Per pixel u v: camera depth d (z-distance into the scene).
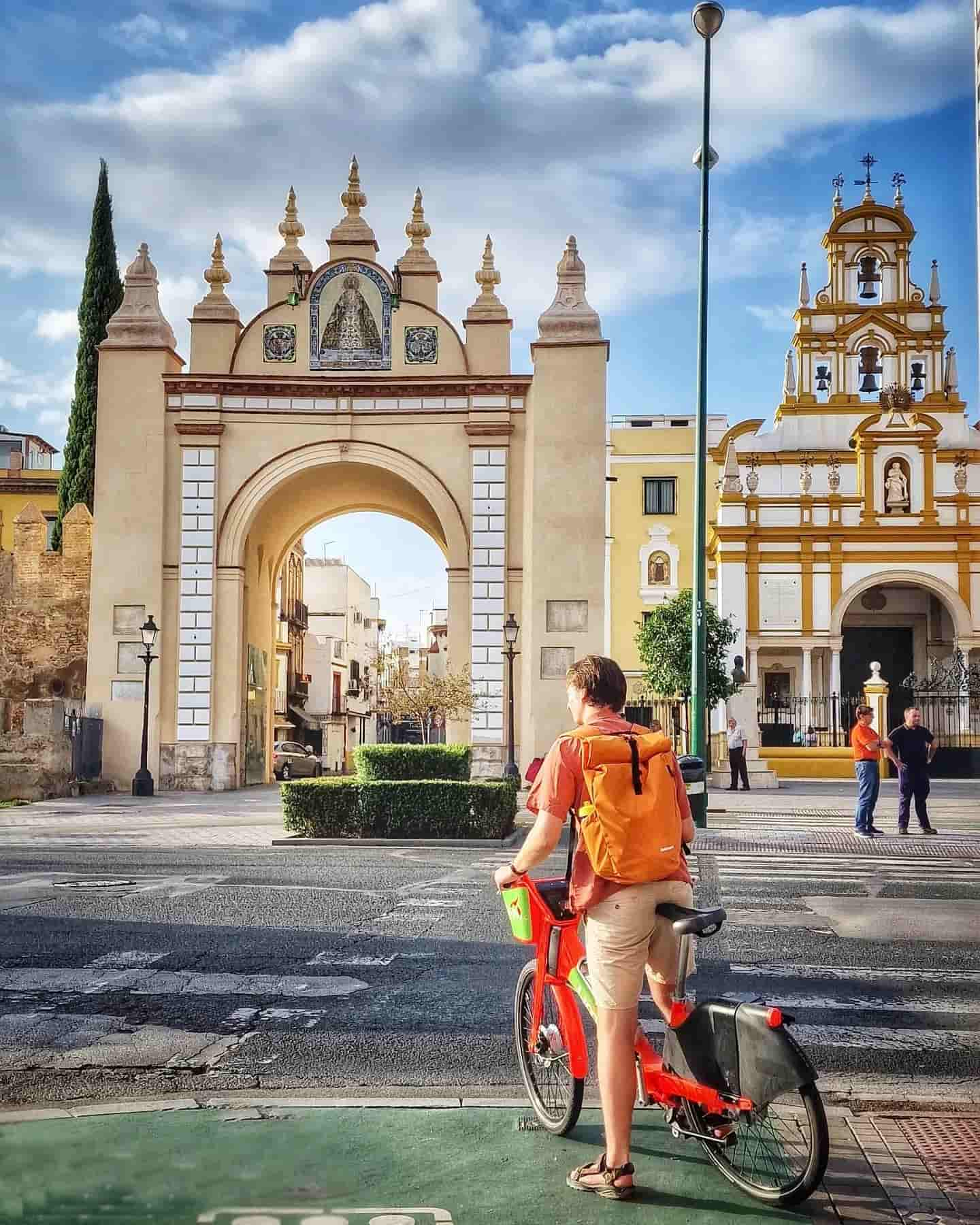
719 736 36.50
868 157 49.12
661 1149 4.80
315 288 31.92
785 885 12.64
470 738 30.33
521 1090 5.60
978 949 9.09
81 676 35.66
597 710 4.82
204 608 31.06
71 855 15.48
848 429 47.84
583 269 31.41
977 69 10.34
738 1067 4.39
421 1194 4.31
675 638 36.59
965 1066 6.09
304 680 71.44
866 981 7.97
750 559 45.34
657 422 58.91
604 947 4.47
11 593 35.97
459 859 15.17
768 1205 4.24
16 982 7.76
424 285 32.03
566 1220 4.10
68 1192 4.29
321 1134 4.91
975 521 45.03
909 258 48.78
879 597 47.38
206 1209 4.15
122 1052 6.23
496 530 30.94
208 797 28.41
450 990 7.57
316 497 35.22
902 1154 4.70
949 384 47.53
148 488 31.33
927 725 41.75
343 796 17.53
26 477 54.62
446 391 31.34
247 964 8.32
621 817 4.47
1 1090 5.61
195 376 31.41
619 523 54.56
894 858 15.60
